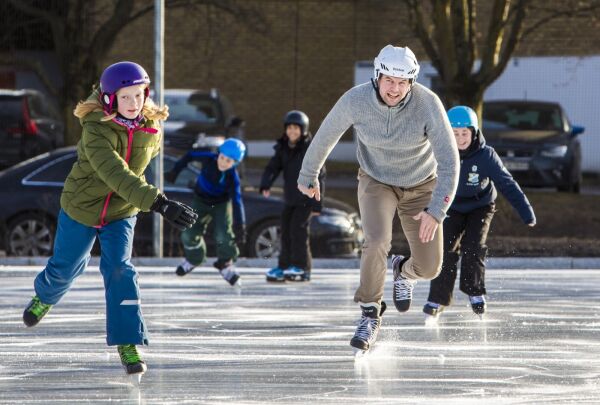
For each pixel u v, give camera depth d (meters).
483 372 18.02
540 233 47.28
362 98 17.73
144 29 82.69
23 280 31.52
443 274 23.58
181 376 17.47
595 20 52.47
